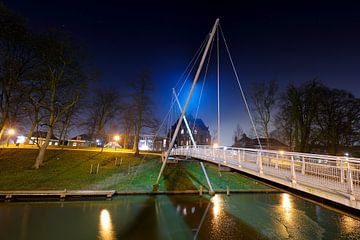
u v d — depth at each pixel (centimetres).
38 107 2680
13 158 2828
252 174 1100
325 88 3125
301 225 1662
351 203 646
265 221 1720
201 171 3058
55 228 1393
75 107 3391
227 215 1814
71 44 2664
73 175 2422
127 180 2458
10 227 1370
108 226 1465
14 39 2428
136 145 3812
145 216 1677
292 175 865
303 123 3056
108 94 4553
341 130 3098
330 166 815
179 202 2086
